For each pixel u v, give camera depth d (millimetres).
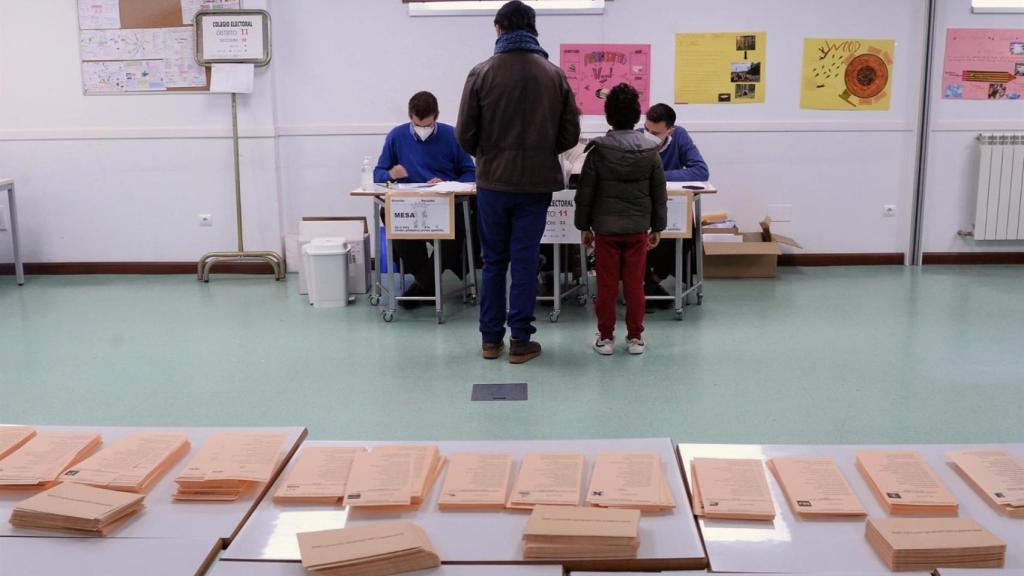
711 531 1384
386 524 1365
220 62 6039
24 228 6383
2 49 6184
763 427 3473
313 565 1265
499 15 4023
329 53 6168
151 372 4219
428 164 5570
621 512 1381
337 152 6289
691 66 6137
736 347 4512
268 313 5301
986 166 6195
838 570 1277
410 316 5195
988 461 1562
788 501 1471
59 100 6234
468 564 1308
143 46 6156
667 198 4758
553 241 4910
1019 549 1313
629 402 3760
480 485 1512
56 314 5344
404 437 3410
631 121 4246
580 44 6102
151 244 6395
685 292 5168
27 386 4031
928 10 6086
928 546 1265
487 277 4270
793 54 6141
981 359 4273
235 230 6363
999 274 6125
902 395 3805
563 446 1686
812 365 4215
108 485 1509
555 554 1312
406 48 6152
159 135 6246
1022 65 6184
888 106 6227
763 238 6156
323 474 1558
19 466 1576
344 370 4223
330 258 5348
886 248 6402
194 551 1339
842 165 6301
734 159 6277
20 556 1322
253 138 6215
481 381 4047
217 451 1623
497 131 4023
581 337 4719
